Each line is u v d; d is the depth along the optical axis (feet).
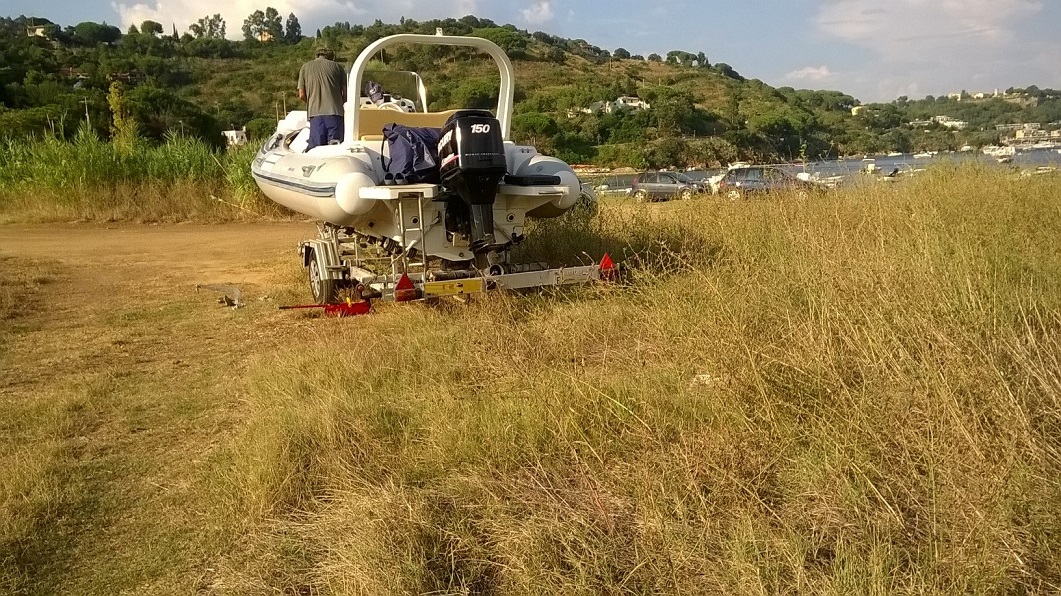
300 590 9.39
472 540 9.76
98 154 58.75
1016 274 17.17
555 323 18.63
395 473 11.62
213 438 14.15
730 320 14.89
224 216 58.18
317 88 24.95
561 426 12.20
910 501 9.54
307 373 16.43
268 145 28.94
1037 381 11.06
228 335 21.57
